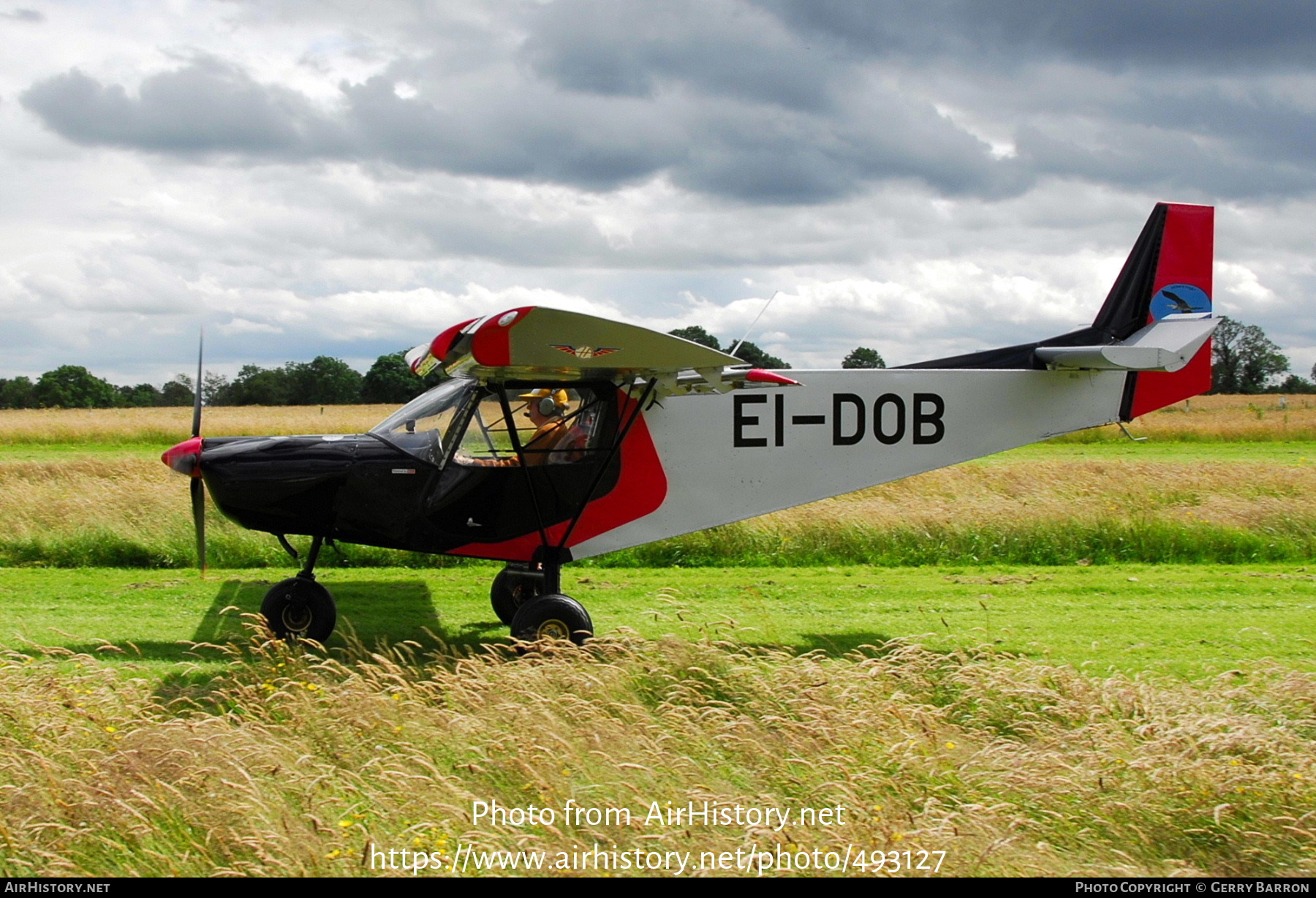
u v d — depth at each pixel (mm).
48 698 4199
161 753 3545
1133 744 4051
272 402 77312
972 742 4176
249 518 5742
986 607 6691
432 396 6070
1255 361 93125
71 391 81812
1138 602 7453
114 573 8188
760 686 4477
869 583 8156
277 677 4770
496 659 5039
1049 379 6734
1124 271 7031
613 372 5676
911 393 6570
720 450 6363
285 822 3172
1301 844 3350
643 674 4840
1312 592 7820
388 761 3660
